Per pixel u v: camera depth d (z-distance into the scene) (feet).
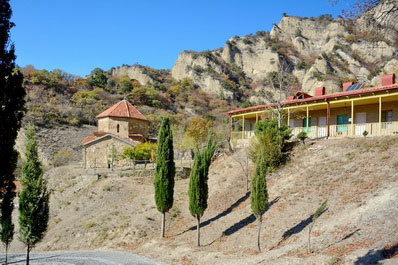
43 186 51.34
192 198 61.26
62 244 72.64
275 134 84.43
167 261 53.11
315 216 41.14
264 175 50.83
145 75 454.40
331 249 39.42
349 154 71.67
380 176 57.41
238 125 198.90
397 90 77.15
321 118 102.78
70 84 324.19
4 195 31.71
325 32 487.61
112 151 119.34
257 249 48.60
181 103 363.97
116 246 68.69
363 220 44.29
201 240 61.98
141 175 105.91
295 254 41.39
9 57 30.25
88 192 97.60
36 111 214.28
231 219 67.21
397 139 72.08
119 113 135.74
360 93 82.58
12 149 30.83
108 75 471.62
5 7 29.81
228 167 98.68
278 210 60.13
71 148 186.09
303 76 399.03
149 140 142.92
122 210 84.43
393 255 33.47
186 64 490.90
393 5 29.37
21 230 48.49
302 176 70.18
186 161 137.18
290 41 504.02
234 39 526.98
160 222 77.15
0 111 29.66
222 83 422.41
